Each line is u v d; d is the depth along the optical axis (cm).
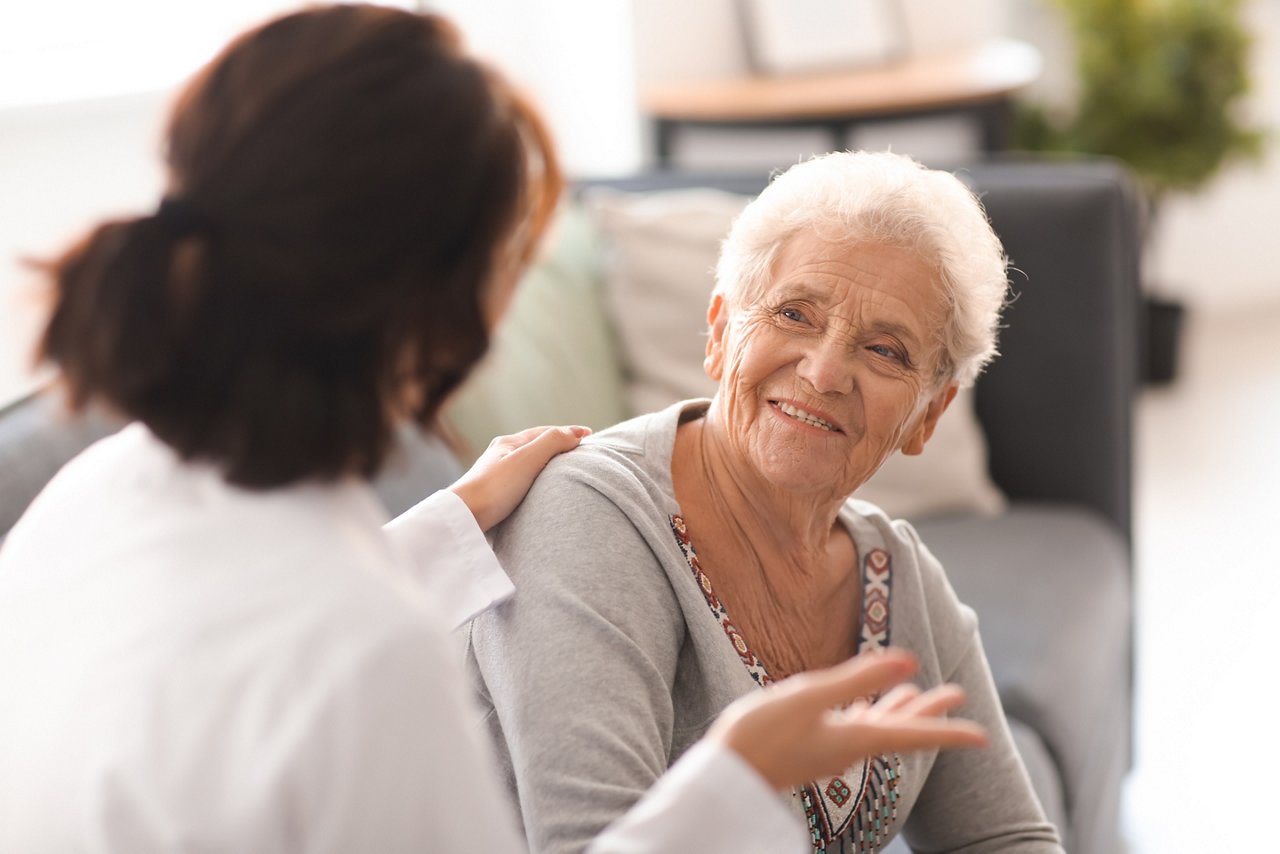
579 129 378
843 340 113
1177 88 459
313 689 68
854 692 78
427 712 70
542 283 233
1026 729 189
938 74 414
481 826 71
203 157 71
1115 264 250
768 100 383
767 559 120
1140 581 346
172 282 70
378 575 73
